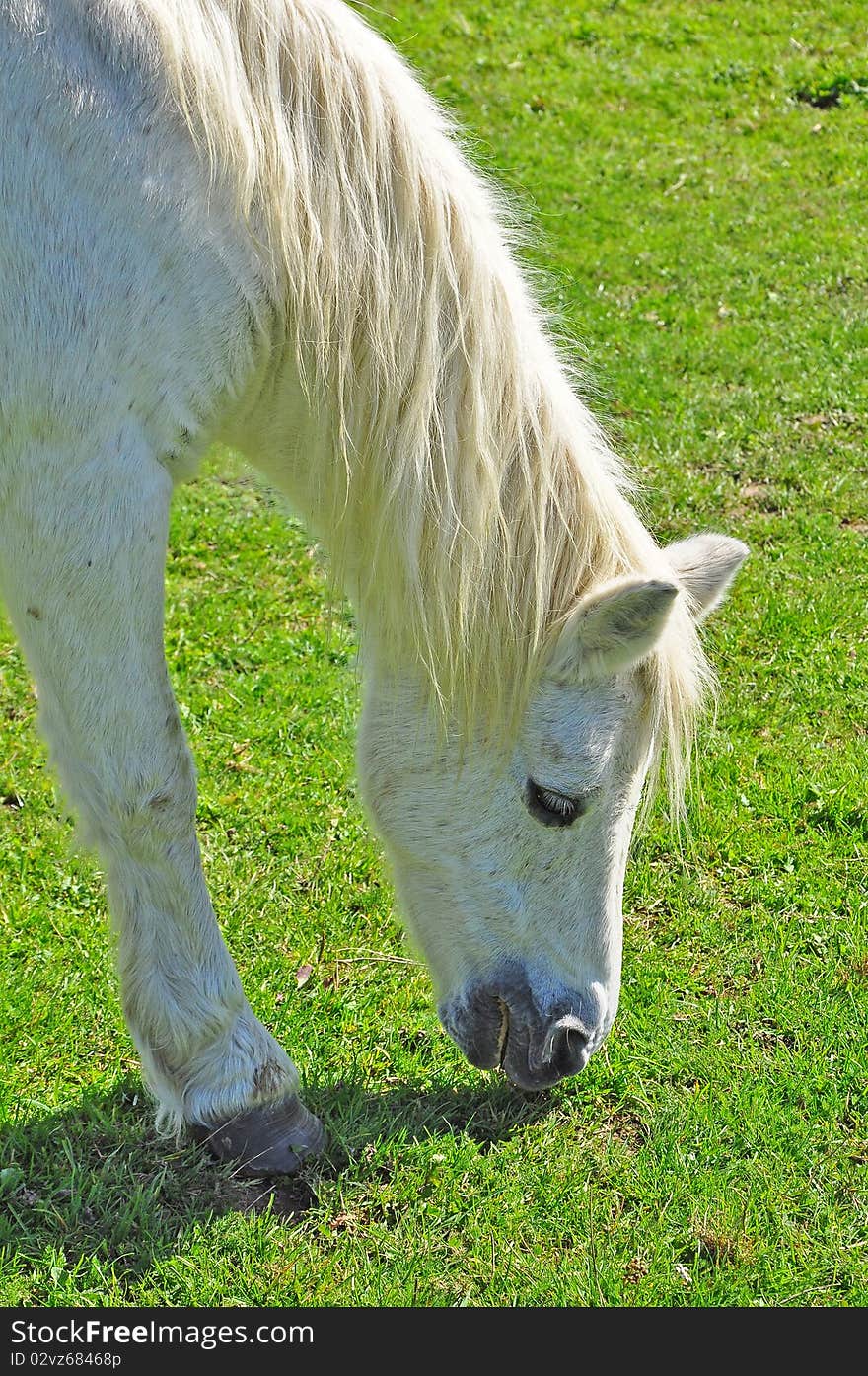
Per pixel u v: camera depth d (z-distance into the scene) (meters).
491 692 3.69
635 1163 4.12
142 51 3.32
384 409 3.61
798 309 10.25
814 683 6.48
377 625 3.87
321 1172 4.01
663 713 3.62
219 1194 3.90
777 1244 3.88
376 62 3.62
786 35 15.40
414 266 3.55
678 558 3.86
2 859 5.37
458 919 3.93
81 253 3.32
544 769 3.65
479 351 3.55
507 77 14.72
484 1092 4.38
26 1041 4.47
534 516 3.60
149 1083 3.97
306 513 4.04
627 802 3.72
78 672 3.55
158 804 3.67
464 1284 3.73
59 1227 3.77
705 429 8.71
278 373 3.75
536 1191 4.01
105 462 3.42
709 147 13.30
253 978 4.82
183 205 3.37
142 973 3.81
